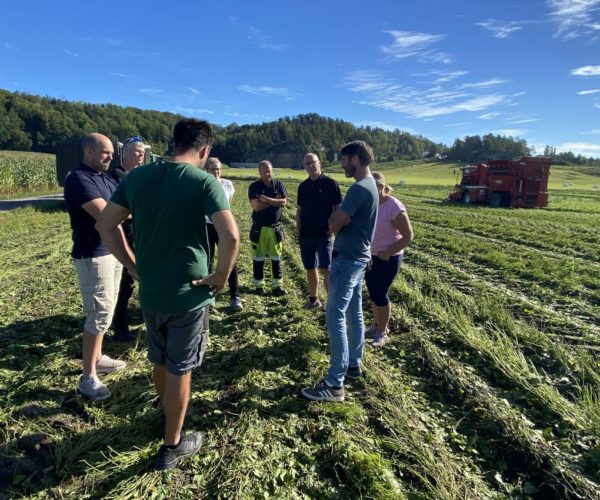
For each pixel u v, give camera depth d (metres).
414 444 3.12
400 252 4.71
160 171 2.66
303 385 3.94
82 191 3.46
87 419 3.39
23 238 11.77
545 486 2.83
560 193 43.03
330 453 3.04
